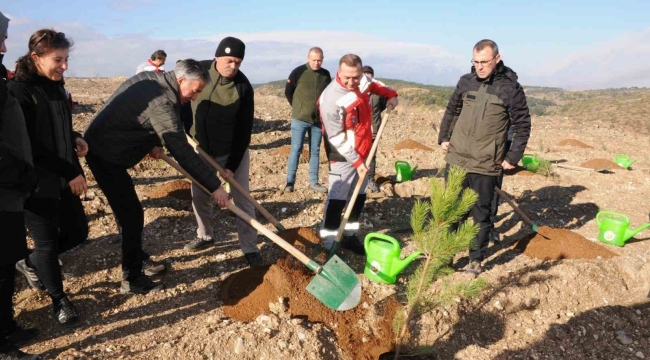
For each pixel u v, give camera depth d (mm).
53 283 3385
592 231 5934
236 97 4027
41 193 3137
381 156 9594
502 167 4320
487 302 4207
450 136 4680
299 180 7660
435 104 86250
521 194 7426
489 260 4977
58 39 3020
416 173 8461
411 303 3490
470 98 4211
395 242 4086
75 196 3529
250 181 7461
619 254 5215
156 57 6676
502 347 3842
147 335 3438
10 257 2812
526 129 4176
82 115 11094
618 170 8898
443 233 3354
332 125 4035
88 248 4676
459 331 3949
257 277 4129
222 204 3619
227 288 4031
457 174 3336
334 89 3992
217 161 4309
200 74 3443
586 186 7898
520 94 4098
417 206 3539
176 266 4461
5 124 2820
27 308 3652
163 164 7848
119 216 3684
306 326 3576
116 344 3318
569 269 4648
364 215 6086
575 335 4027
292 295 3889
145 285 3945
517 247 5277
